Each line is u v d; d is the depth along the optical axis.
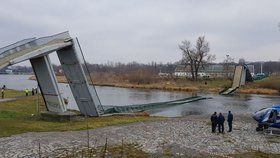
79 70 46.16
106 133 35.16
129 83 165.12
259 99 96.75
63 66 47.47
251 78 139.00
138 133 35.66
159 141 31.80
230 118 38.34
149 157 25.88
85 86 47.22
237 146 30.84
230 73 173.12
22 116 46.59
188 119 49.44
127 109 60.84
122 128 38.69
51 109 46.91
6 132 33.62
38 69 45.53
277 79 133.25
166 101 86.25
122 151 24.91
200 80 160.75
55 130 36.16
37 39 43.75
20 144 28.45
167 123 43.84
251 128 41.22
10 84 171.62
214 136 35.38
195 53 159.75
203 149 29.20
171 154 27.05
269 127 38.00
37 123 40.41
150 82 163.75
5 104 58.22
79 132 35.31
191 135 35.56
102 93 117.62
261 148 30.33
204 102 87.56
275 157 27.31
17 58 39.28
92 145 29.00
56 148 27.48
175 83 153.62
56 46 43.22
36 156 24.94
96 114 49.84
